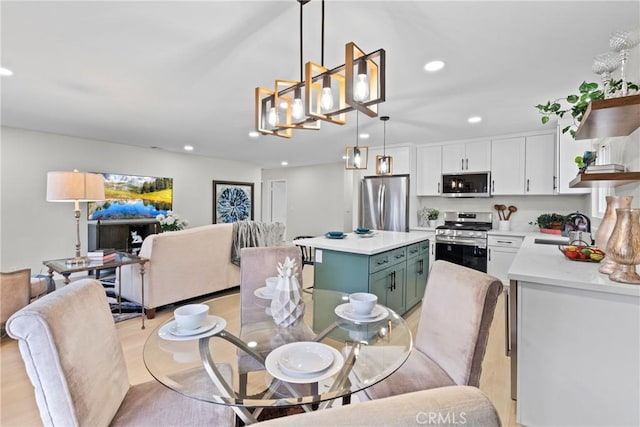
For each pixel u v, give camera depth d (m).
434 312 1.61
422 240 3.65
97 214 5.19
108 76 2.61
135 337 2.85
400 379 1.38
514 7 1.67
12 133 4.38
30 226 4.55
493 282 1.33
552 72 2.46
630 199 1.79
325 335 1.57
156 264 3.27
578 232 2.88
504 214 4.88
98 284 1.32
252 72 2.53
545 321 1.66
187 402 1.24
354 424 0.42
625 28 1.84
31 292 3.00
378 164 4.03
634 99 1.37
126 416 1.16
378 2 1.64
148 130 4.50
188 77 2.62
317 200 8.29
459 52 2.15
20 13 1.74
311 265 6.09
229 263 4.00
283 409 1.90
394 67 2.38
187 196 6.57
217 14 1.76
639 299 1.45
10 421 1.76
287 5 1.68
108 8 1.70
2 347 2.60
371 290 2.68
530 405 1.70
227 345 1.48
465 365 1.32
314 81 1.56
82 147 5.03
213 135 4.80
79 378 1.01
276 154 6.62
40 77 2.62
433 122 3.89
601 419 1.54
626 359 1.48
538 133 4.27
